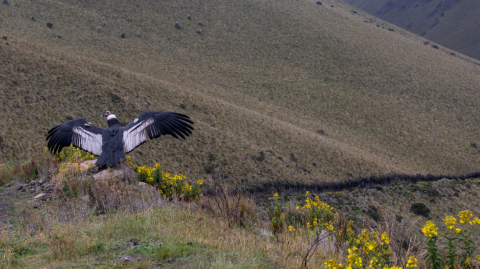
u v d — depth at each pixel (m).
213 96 80.12
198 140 58.69
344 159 60.97
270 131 66.56
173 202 8.49
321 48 111.00
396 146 71.81
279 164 56.91
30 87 60.84
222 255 4.98
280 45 110.75
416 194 52.47
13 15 95.12
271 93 87.94
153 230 6.03
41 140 50.62
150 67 88.69
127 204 7.71
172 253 4.92
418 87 94.31
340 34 121.44
